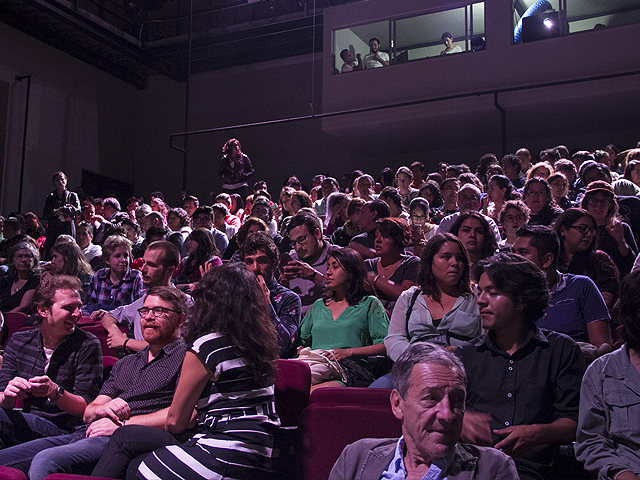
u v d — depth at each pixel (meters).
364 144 10.49
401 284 3.03
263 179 12.08
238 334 1.74
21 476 1.51
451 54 8.92
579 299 2.29
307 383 2.07
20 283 4.43
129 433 1.77
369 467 1.34
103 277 3.77
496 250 2.87
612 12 8.02
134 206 8.70
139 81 13.42
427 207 4.60
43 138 11.25
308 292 3.33
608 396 1.61
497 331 1.81
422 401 1.23
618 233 3.32
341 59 9.73
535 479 1.60
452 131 9.68
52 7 10.63
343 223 5.05
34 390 2.13
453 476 1.26
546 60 8.30
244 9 12.19
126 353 2.93
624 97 8.07
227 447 1.65
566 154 6.75
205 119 12.75
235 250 4.17
